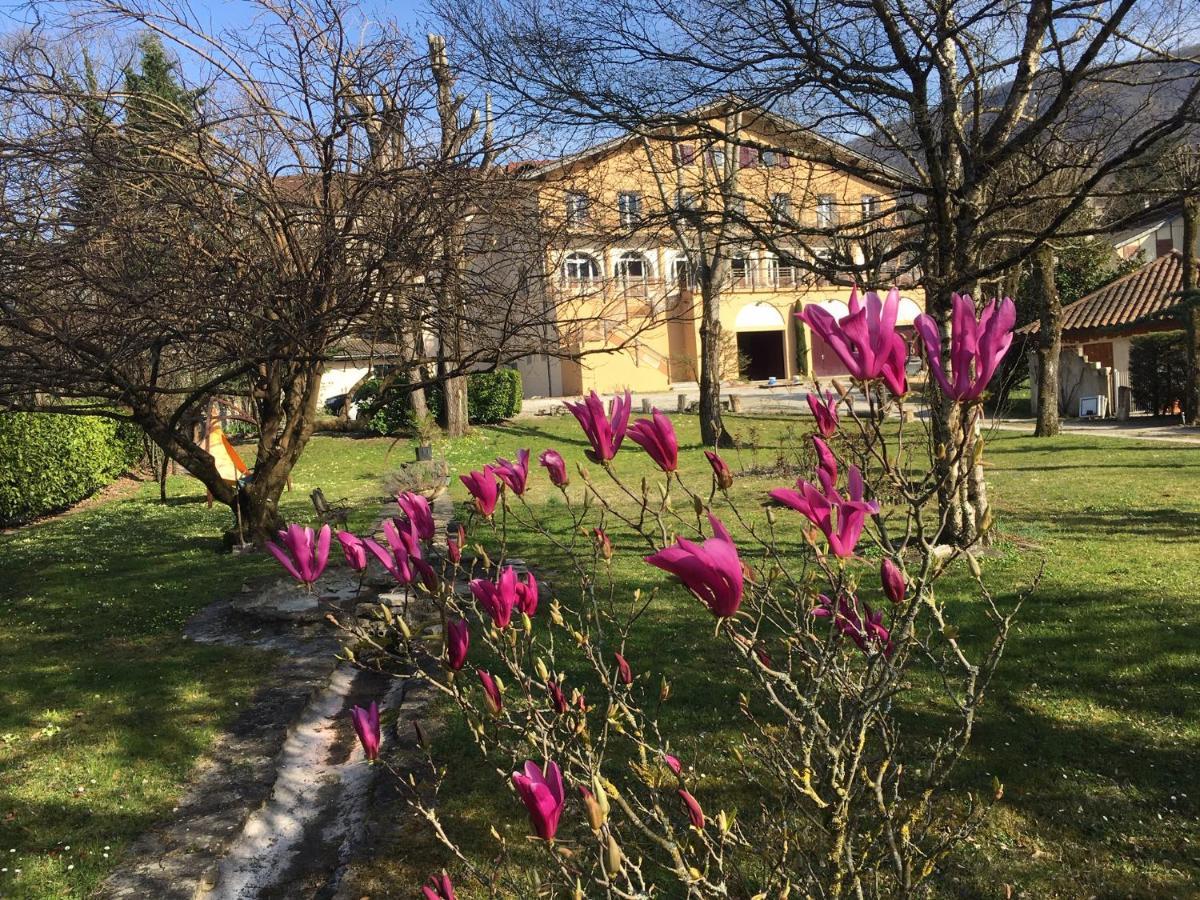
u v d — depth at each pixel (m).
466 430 21.78
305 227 6.80
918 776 3.71
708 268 17.36
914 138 7.80
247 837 3.73
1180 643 5.16
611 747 4.13
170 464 18.53
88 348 6.39
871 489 1.67
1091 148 7.24
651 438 1.77
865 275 7.64
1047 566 7.06
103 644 6.38
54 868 3.37
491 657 5.48
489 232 7.00
